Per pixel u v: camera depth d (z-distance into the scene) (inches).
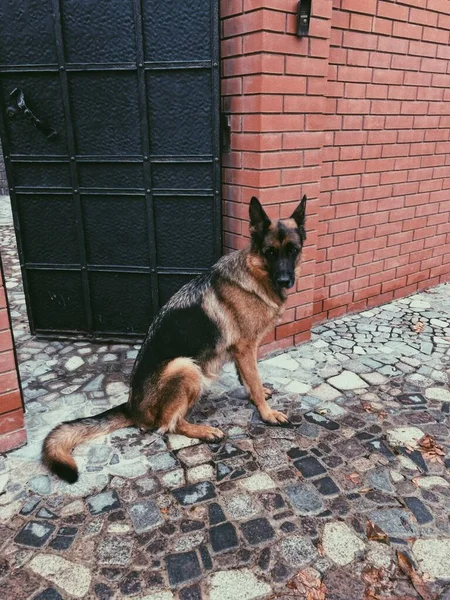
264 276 114.7
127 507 90.6
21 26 135.9
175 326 114.6
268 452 107.0
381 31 159.6
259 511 89.2
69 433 103.5
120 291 165.2
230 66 133.9
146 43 133.8
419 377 142.1
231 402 129.6
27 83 142.9
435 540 82.3
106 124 145.1
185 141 143.0
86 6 131.8
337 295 187.2
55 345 168.6
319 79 135.9
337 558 78.6
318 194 150.3
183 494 94.0
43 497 93.3
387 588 73.2
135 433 114.7
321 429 115.7
